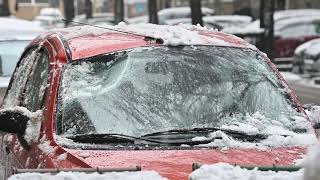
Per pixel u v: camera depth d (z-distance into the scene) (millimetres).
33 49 7582
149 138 5676
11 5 51469
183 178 4957
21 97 7086
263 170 4645
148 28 7203
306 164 3098
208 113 6035
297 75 29453
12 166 6539
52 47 6719
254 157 5430
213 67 6484
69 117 5801
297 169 4691
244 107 6219
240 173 4395
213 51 6711
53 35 7086
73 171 4613
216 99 6184
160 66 6352
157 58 6426
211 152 5496
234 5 59938
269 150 5641
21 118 6094
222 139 5703
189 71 6367
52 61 6445
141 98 6023
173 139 5688
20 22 13656
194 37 6895
